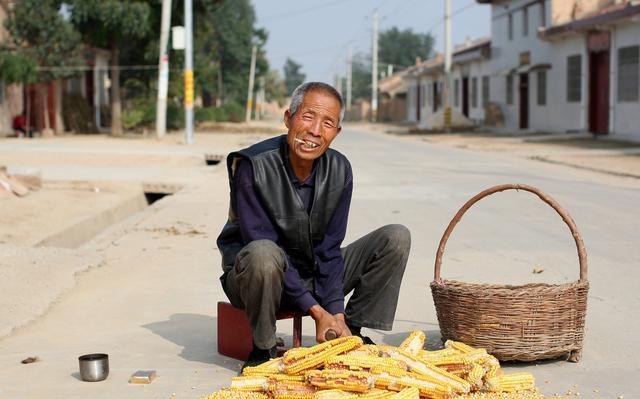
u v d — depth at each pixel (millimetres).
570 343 4797
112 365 4934
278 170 4559
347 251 4906
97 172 18812
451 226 5047
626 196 13914
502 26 44594
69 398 4324
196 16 42156
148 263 8367
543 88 38844
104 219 12664
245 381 4090
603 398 4301
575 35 34562
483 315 4656
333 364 4031
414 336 4516
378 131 51594
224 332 5094
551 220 11148
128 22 34531
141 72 42156
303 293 4449
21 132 35219
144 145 29938
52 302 6680
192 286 7270
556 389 4438
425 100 69312
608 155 23234
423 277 7562
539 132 38062
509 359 4754
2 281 7031
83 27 35344
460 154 25953
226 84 79750
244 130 46344
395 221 11164
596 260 8359
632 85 29750
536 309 4648
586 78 33719
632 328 5770
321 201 4578
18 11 33375
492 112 45719
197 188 15578
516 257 8539
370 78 130750
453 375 4094
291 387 3980
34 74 33469
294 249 4617
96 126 41125
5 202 13016
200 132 43594
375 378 3939
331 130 4430
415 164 21578
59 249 8586
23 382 4613
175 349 5277
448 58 44094
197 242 9617
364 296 4859
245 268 4359
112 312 6371
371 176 17891
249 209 4555
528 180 16797
